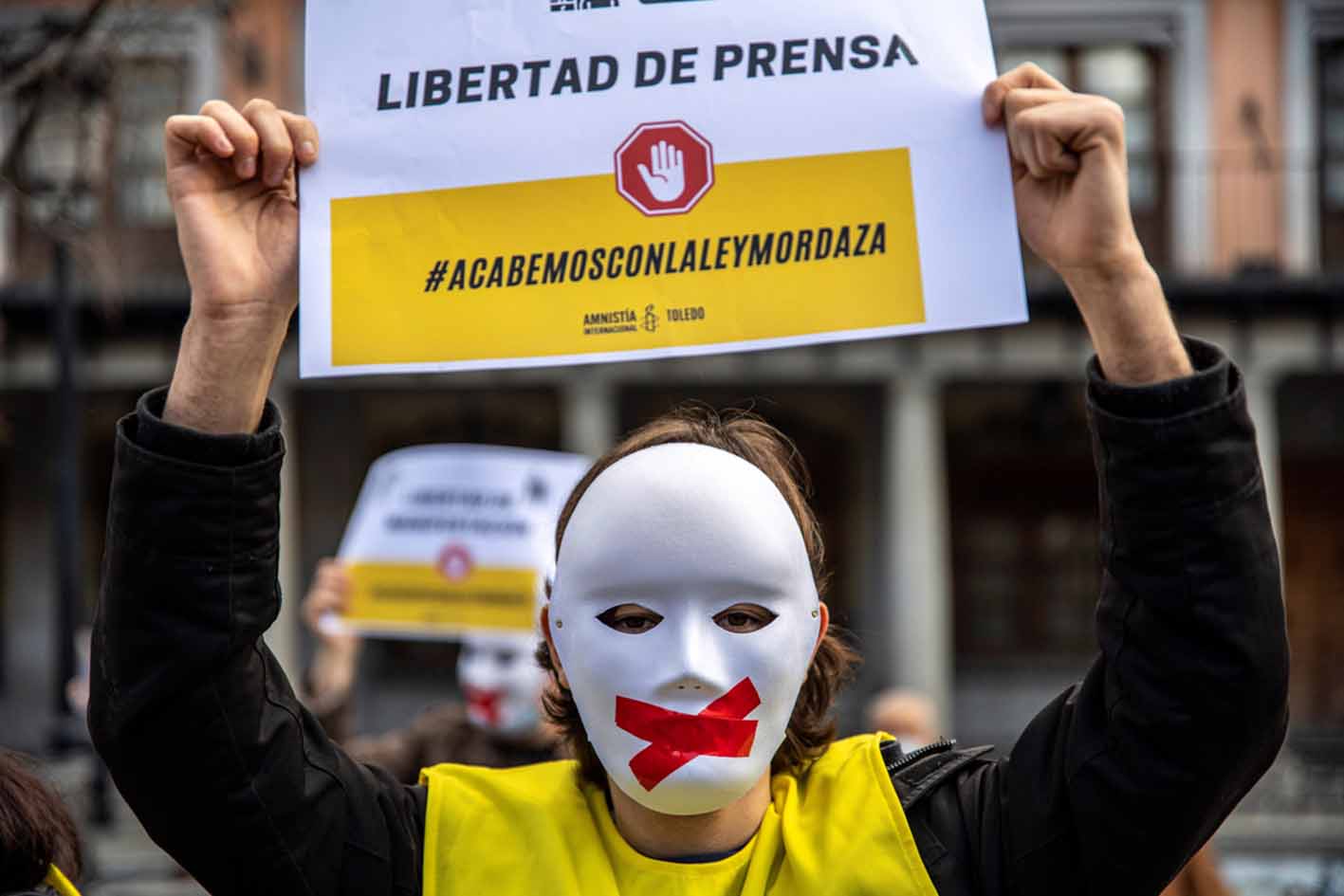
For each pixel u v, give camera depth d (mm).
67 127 7402
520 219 2133
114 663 1976
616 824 2174
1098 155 1943
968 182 2062
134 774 1999
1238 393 1929
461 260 2131
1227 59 19062
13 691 19250
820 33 2115
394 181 2145
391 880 2109
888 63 2100
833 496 20359
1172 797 1938
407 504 6324
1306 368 18391
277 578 2055
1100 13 19156
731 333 2088
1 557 19484
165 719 1983
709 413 2391
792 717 2260
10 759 2463
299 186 2143
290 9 17844
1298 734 17688
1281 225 18906
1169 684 1929
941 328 2053
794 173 2100
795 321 2080
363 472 19984
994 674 19969
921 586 18250
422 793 2240
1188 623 1918
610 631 2031
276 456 2033
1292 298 18172
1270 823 13805
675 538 2010
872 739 2254
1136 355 1938
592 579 2033
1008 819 2053
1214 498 1905
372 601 6305
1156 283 1949
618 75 2139
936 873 2057
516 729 4934
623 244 2115
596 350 2104
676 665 1989
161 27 7527
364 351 2115
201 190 2074
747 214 2102
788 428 20375
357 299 2121
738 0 2133
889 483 19062
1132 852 1967
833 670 2283
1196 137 19031
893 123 2088
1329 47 19109
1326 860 6680
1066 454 20188
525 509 6270
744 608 2031
